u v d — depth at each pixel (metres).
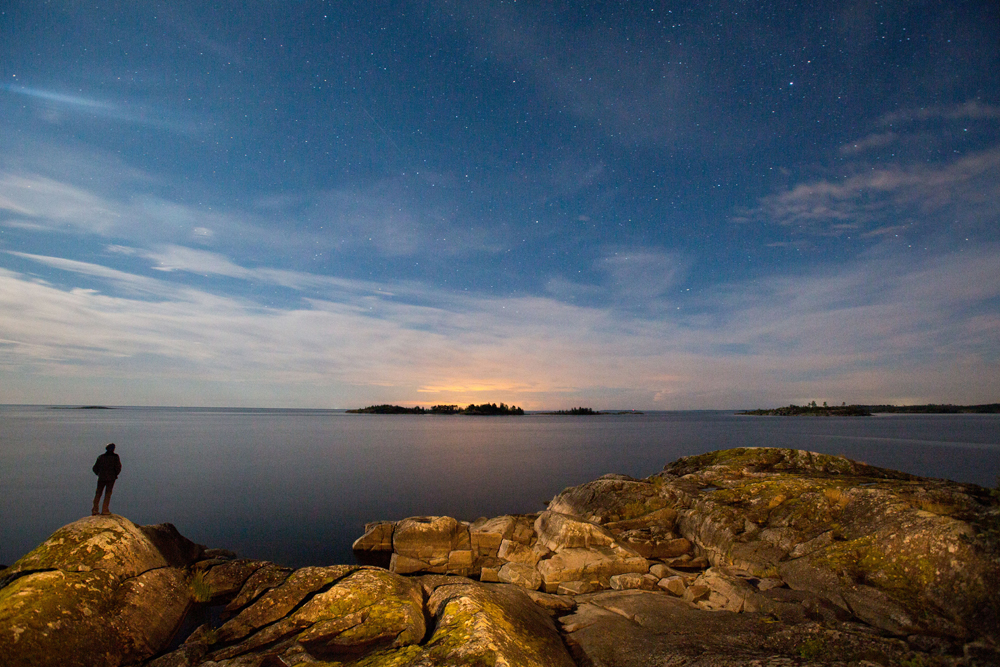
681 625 10.42
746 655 8.82
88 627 9.88
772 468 20.11
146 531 14.53
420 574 16.86
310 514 29.17
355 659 9.12
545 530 17.95
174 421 186.88
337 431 129.00
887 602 10.01
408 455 65.44
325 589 11.91
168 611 12.02
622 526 18.09
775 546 13.92
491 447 80.25
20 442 79.31
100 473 16.62
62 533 11.76
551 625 10.77
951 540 10.41
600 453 69.31
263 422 192.88
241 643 10.08
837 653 8.66
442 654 8.23
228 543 22.98
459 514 30.03
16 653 8.62
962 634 8.90
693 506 17.77
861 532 12.45
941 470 49.00
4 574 10.91
